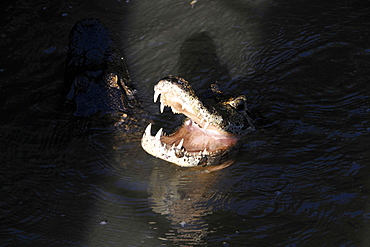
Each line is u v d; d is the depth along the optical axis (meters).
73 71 12.46
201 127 9.91
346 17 14.69
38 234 8.47
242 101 10.73
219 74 12.91
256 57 13.48
